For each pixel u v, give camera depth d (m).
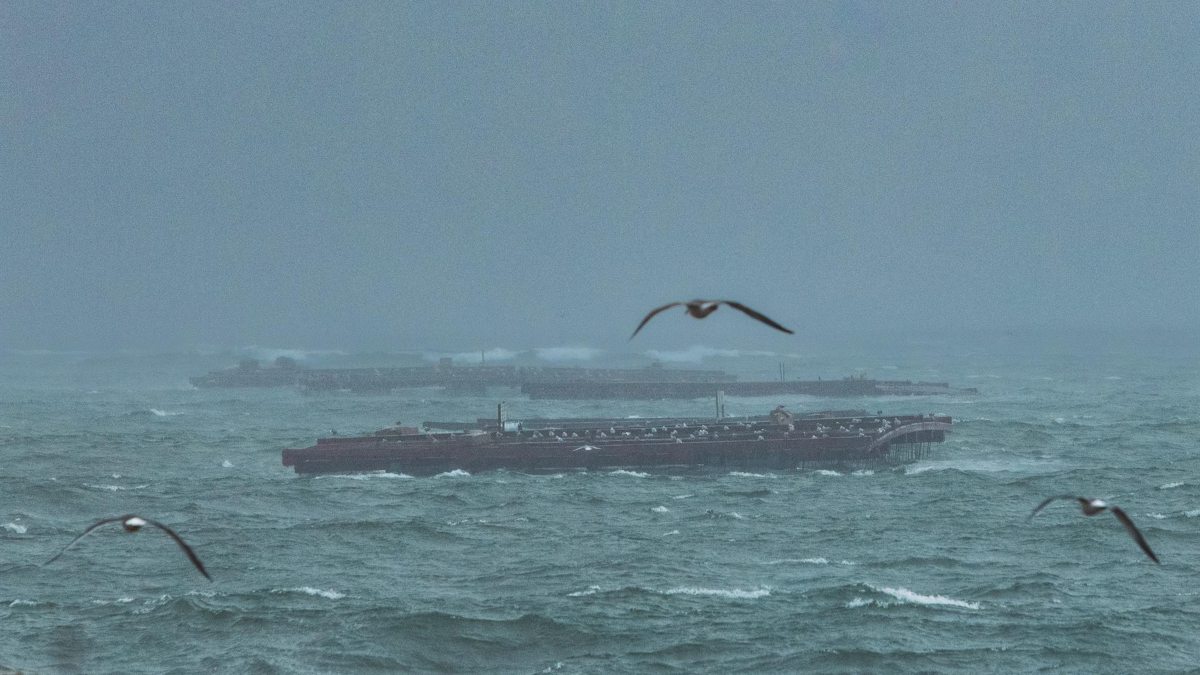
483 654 160.00
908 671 151.62
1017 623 170.88
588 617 175.12
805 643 162.25
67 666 151.88
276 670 150.88
